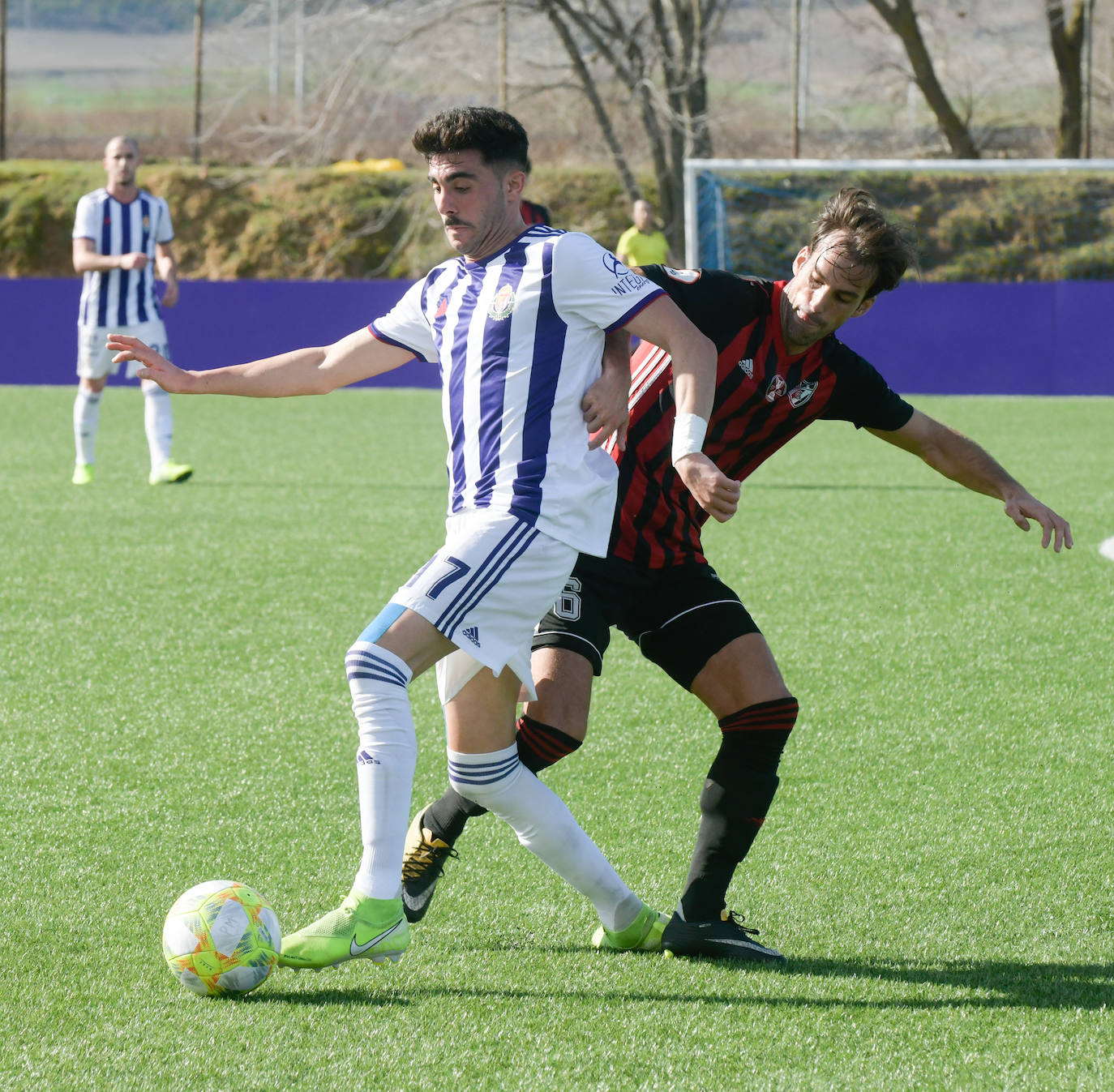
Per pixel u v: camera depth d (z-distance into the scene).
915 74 79.62
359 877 8.93
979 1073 7.91
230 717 15.46
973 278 72.62
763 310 9.94
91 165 88.75
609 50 75.44
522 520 8.77
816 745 14.52
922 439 10.60
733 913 9.78
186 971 8.73
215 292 59.84
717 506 8.58
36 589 21.73
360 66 81.25
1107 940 9.86
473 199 8.91
